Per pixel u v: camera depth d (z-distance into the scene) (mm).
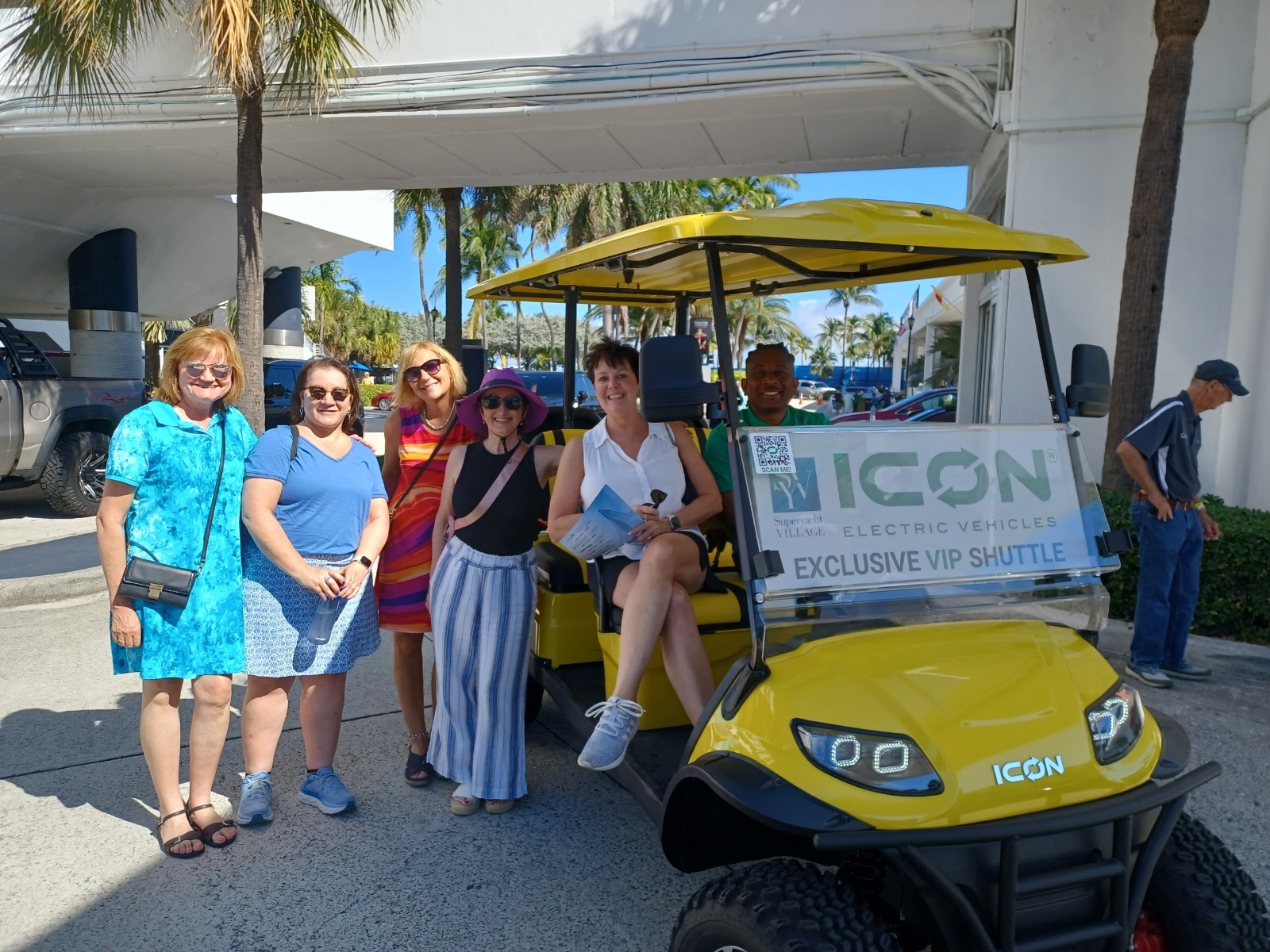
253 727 3332
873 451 2424
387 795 3588
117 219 12289
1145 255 5719
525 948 2621
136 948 2615
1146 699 4430
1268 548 5203
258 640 3246
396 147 9305
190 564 3037
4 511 10141
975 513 2453
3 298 13016
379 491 3434
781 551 2252
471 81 8031
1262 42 6051
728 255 3125
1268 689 4566
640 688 2984
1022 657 2211
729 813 2348
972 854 1874
